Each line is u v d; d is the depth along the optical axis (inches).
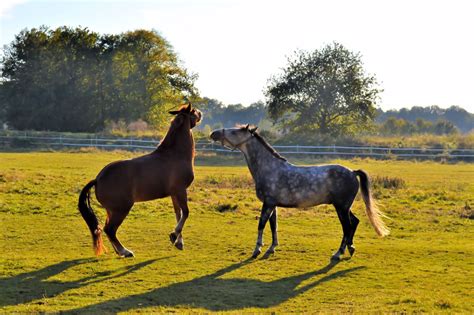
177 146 511.8
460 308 366.9
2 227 621.3
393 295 395.5
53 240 568.4
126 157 1699.1
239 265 477.4
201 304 376.8
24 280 426.9
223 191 944.9
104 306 370.3
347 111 2452.0
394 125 3609.7
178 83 3024.1
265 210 500.7
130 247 546.3
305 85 2452.0
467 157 1830.7
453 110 7244.1
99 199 483.8
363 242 583.5
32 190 867.4
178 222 515.5
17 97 2842.0
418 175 1331.2
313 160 1791.3
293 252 527.2
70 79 2881.4
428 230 657.0
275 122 2573.8
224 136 506.6
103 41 2987.2
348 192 494.6
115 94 2891.2
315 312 359.3
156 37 2987.2
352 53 2480.3
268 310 363.6
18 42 2881.4
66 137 2245.3
